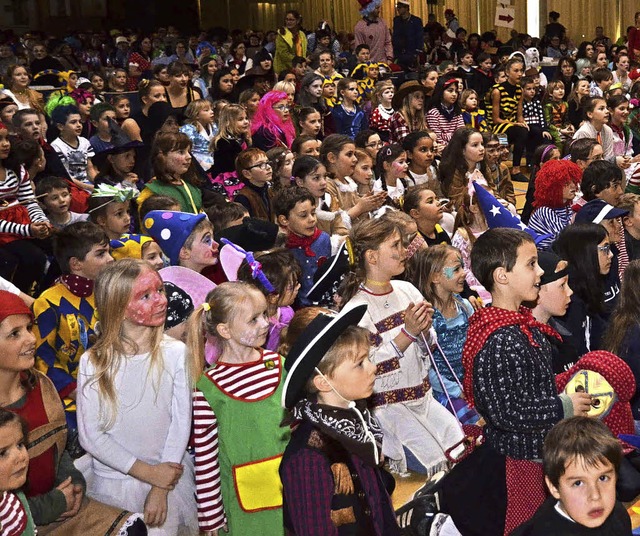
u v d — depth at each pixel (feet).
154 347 10.87
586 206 17.01
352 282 13.91
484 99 39.75
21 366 10.22
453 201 22.49
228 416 10.58
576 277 14.48
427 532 10.58
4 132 19.85
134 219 19.47
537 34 78.43
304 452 8.11
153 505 10.80
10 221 19.93
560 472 8.70
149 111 30.40
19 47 68.80
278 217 17.39
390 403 13.69
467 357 10.05
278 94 30.35
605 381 11.16
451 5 83.35
